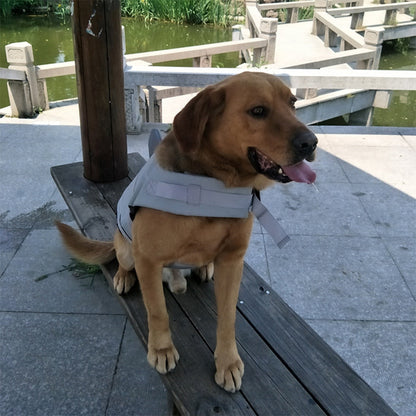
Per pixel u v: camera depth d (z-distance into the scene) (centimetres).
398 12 734
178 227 88
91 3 141
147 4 724
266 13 674
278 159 85
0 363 120
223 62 543
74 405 110
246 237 94
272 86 89
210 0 704
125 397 112
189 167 90
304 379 90
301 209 198
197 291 115
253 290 113
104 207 151
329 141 268
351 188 216
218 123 88
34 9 758
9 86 298
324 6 578
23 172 219
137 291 115
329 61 370
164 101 357
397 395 116
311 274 159
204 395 87
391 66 552
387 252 172
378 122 383
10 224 180
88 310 139
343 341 132
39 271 154
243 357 95
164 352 94
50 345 126
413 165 242
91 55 145
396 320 141
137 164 180
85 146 160
